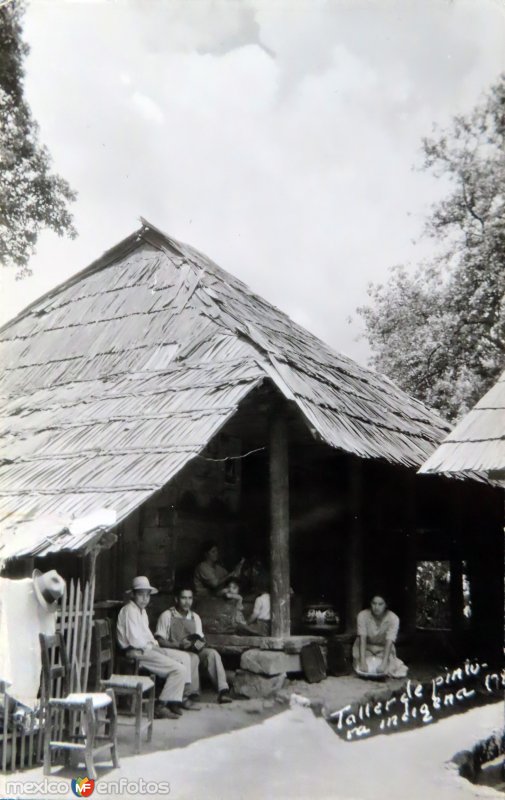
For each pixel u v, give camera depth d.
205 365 9.41
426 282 15.09
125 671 7.93
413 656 11.77
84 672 6.59
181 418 8.34
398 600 12.89
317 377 10.16
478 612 13.30
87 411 9.48
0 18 11.05
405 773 6.49
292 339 11.62
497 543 13.29
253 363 8.98
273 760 6.57
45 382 10.93
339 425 9.03
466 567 13.83
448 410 15.45
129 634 7.99
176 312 10.77
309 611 10.87
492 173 13.70
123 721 7.51
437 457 7.96
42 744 6.06
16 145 11.70
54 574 6.24
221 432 11.34
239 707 8.13
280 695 8.34
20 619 6.20
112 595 9.62
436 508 13.90
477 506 13.47
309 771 6.36
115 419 8.89
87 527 6.63
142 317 11.09
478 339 15.23
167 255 11.93
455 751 7.28
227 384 8.64
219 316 10.20
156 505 10.27
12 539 6.75
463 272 14.73
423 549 14.01
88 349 11.15
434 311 15.21
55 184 12.18
